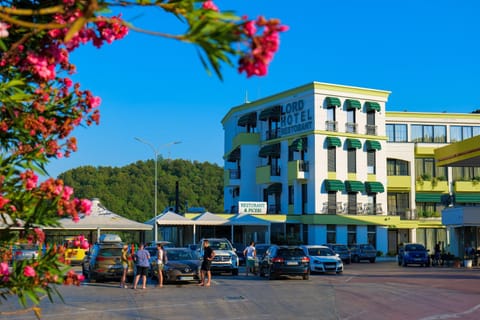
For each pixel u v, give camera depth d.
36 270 4.67
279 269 28.00
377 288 23.61
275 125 60.22
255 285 25.20
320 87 55.47
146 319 14.92
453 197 46.12
